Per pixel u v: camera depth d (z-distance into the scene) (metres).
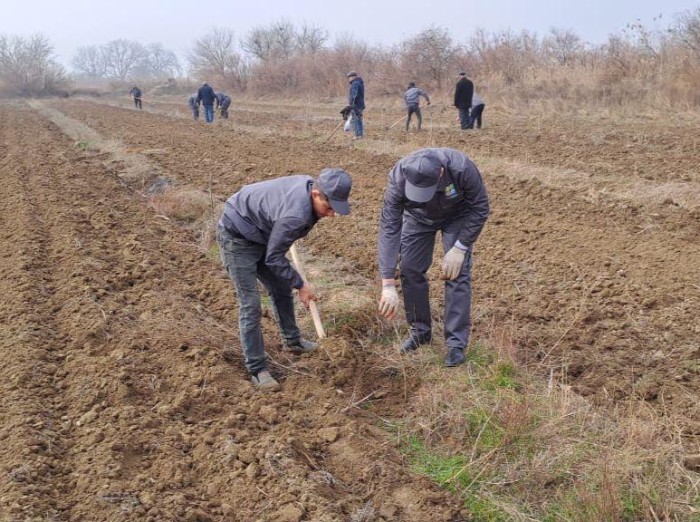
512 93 22.92
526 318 5.99
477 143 14.67
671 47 21.47
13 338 5.58
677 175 10.14
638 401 4.61
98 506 3.61
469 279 5.00
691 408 4.46
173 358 5.21
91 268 7.18
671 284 6.41
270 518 3.55
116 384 4.77
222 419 4.49
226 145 16.12
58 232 8.52
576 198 9.31
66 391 4.83
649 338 5.51
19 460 3.91
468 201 4.68
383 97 30.19
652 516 3.49
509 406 4.26
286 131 18.94
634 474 3.69
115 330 5.68
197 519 3.57
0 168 13.98
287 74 39.88
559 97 21.50
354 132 16.58
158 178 12.12
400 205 4.68
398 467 4.01
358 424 4.40
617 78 21.27
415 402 4.65
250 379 5.08
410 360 5.14
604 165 11.16
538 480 3.81
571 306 6.14
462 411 4.38
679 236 7.60
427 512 3.66
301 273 5.57
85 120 25.12
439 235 8.18
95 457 4.01
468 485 3.86
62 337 5.69
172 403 4.68
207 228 8.62
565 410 4.20
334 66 37.16
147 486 3.79
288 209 4.45
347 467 4.05
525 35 27.31
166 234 8.73
